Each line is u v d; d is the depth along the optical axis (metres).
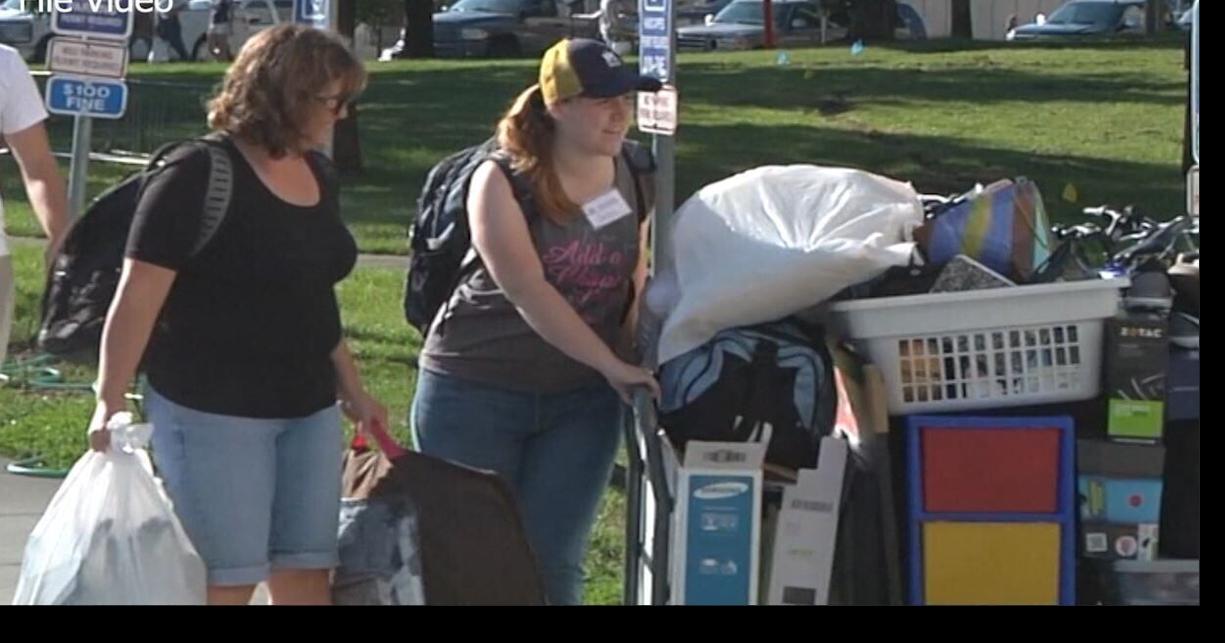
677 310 8.71
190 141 8.03
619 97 8.59
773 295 8.58
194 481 8.07
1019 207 8.91
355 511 8.62
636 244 9.05
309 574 8.46
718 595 8.62
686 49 59.38
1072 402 8.75
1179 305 9.23
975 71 45.22
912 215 8.90
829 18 61.59
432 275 9.16
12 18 53.78
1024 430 8.60
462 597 8.48
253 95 7.94
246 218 7.95
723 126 36.22
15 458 14.78
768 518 8.81
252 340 8.05
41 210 11.57
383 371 17.48
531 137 8.70
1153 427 8.70
